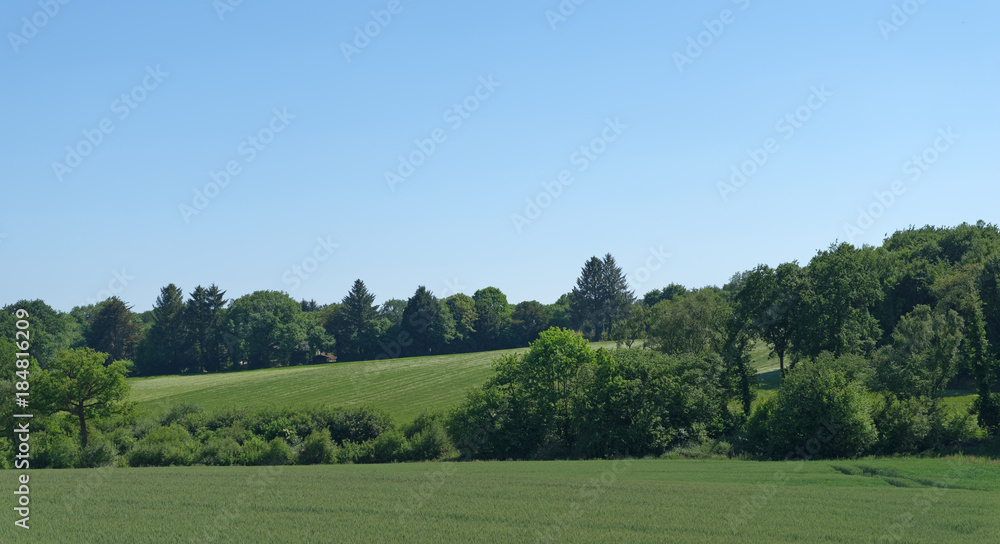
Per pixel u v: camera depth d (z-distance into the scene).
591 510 26.20
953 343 50.38
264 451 54.41
